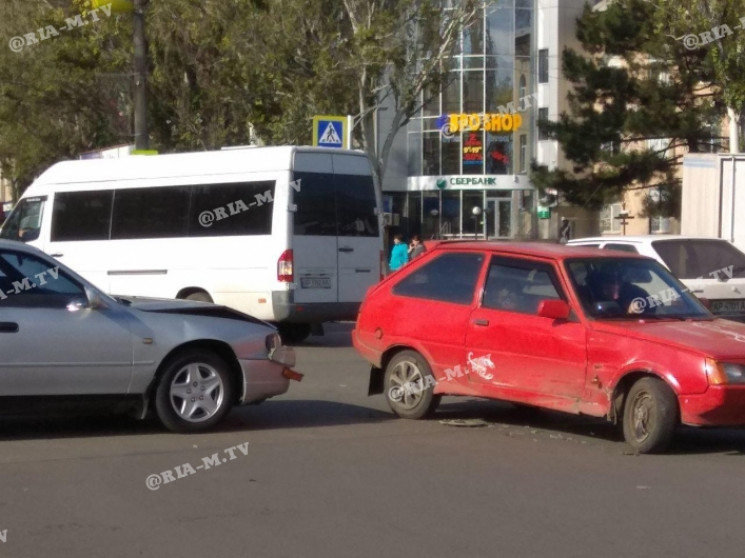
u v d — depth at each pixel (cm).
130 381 945
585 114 3684
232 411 1119
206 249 1695
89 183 1809
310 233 1658
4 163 4334
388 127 4959
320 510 725
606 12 3600
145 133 2380
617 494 773
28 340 904
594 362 921
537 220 4878
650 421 899
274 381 1006
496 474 836
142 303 1000
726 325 959
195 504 738
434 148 4912
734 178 2058
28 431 994
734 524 694
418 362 1063
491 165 4853
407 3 3075
